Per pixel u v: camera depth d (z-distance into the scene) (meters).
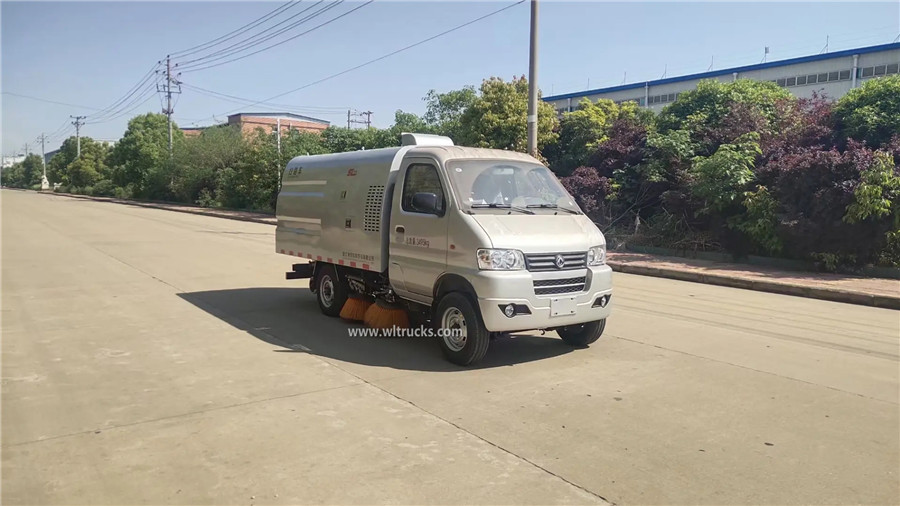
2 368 6.46
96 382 6.01
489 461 4.29
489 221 6.44
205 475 4.08
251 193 38.03
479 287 6.20
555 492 3.86
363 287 8.49
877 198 12.40
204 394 5.66
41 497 3.79
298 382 6.02
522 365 6.64
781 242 14.09
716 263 15.02
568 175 21.31
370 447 4.51
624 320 9.01
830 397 5.63
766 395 5.68
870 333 8.27
